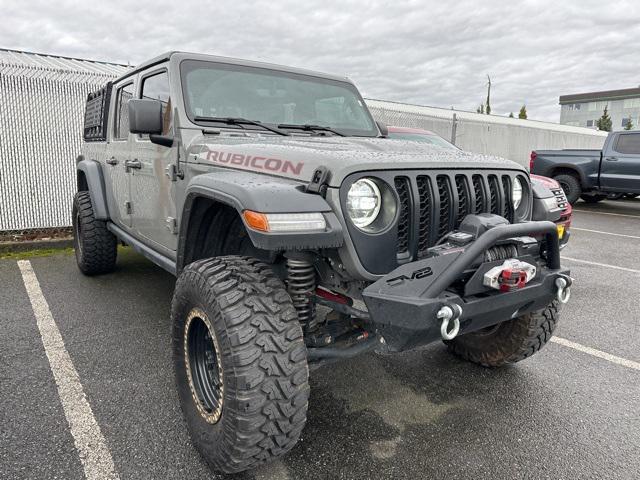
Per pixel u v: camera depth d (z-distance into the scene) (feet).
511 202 8.43
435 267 6.28
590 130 86.94
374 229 6.78
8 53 32.22
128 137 12.57
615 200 45.78
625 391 9.82
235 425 6.14
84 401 8.87
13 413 8.43
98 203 14.94
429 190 7.23
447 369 10.65
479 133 52.54
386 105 50.49
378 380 10.10
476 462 7.50
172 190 9.96
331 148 7.70
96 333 12.05
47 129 23.08
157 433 7.97
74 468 7.09
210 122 9.80
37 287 15.78
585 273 19.45
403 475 7.17
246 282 6.64
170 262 10.31
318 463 7.40
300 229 6.16
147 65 11.69
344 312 7.58
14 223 22.89
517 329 9.66
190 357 7.55
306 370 6.40
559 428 8.46
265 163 7.49
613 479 7.16
